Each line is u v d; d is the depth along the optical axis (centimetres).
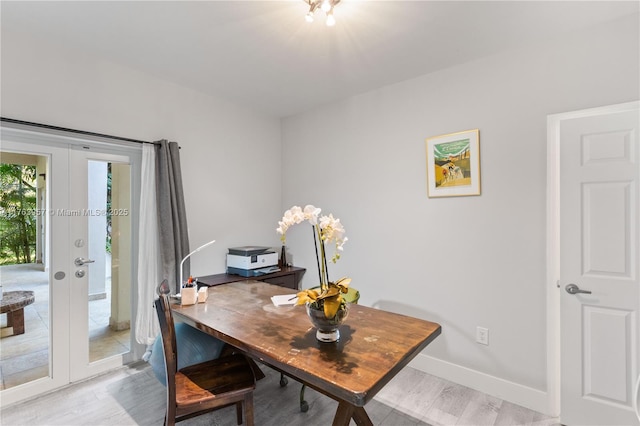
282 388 233
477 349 237
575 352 194
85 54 234
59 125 222
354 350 135
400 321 170
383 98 291
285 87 295
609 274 184
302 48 226
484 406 215
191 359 194
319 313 139
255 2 176
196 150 303
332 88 295
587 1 171
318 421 197
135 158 265
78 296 236
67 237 231
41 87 215
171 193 268
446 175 251
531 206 214
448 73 251
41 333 221
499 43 215
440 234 255
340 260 322
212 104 316
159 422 192
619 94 185
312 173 350
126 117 256
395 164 282
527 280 216
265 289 242
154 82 273
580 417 192
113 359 252
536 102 212
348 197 317
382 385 113
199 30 205
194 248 302
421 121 266
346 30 203
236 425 193
